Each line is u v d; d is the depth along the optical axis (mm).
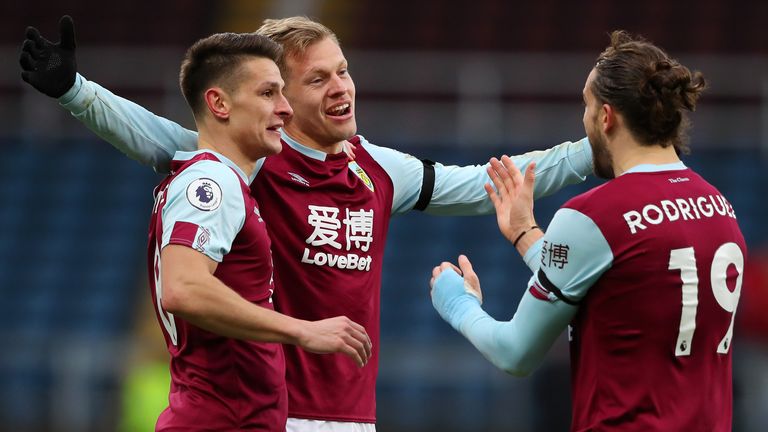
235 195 14219
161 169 16203
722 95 55062
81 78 15414
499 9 64562
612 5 64500
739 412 39250
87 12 64375
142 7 64438
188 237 13734
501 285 51562
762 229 53094
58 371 42438
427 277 52125
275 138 14984
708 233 14227
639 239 13898
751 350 41656
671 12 64000
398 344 47375
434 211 18344
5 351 45250
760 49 62656
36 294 52062
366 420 16719
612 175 15016
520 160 18250
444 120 56031
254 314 13664
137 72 56125
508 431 41875
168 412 14781
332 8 64750
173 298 13555
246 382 14523
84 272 52938
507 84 57062
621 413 14039
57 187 56281
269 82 14828
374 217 16984
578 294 14156
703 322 14086
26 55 15008
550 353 36906
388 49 63156
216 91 14812
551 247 14242
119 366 41250
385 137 55250
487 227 53875
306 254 16297
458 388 43438
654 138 14297
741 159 54969
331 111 16453
